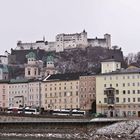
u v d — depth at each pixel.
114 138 159.12
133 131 175.88
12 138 159.62
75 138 162.25
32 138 161.25
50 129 187.00
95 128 187.00
